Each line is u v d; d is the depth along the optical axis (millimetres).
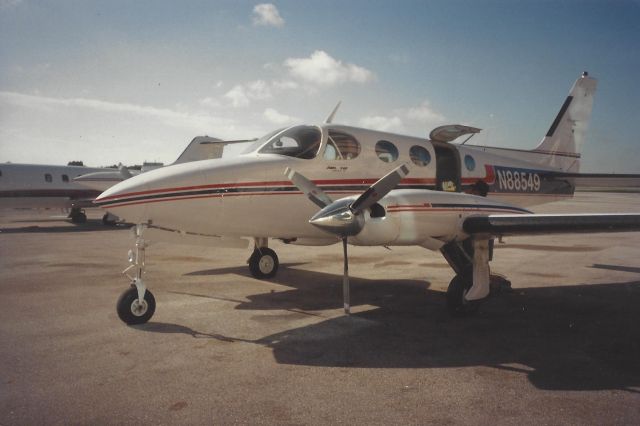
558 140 12016
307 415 3375
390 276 9047
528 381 4012
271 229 7133
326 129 7492
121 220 6254
